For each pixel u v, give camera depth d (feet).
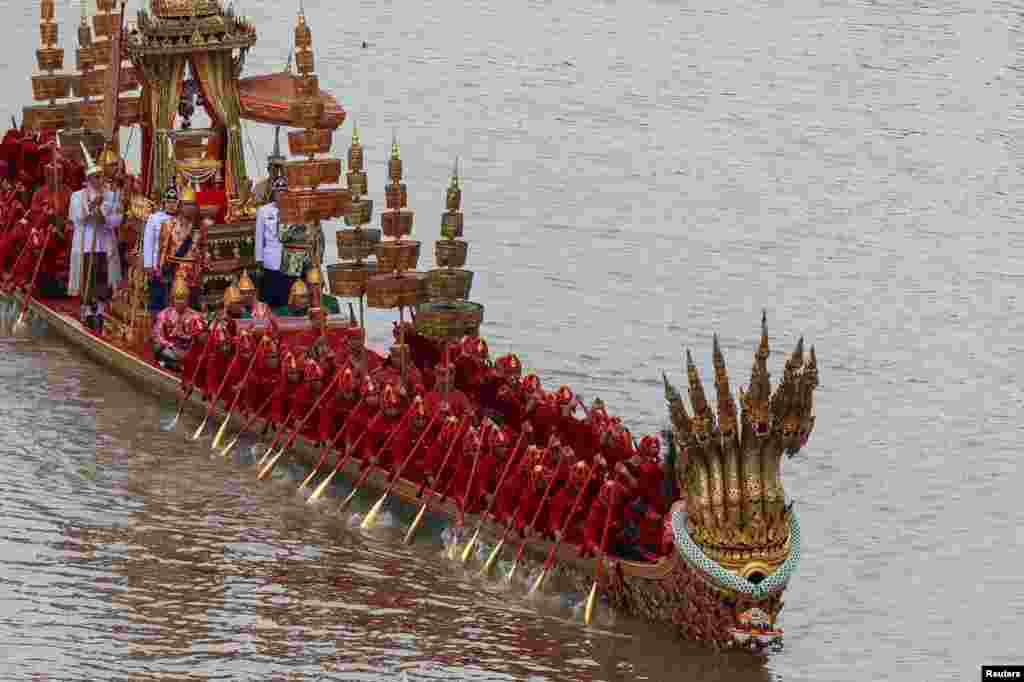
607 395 472.03
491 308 529.04
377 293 439.63
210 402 453.99
